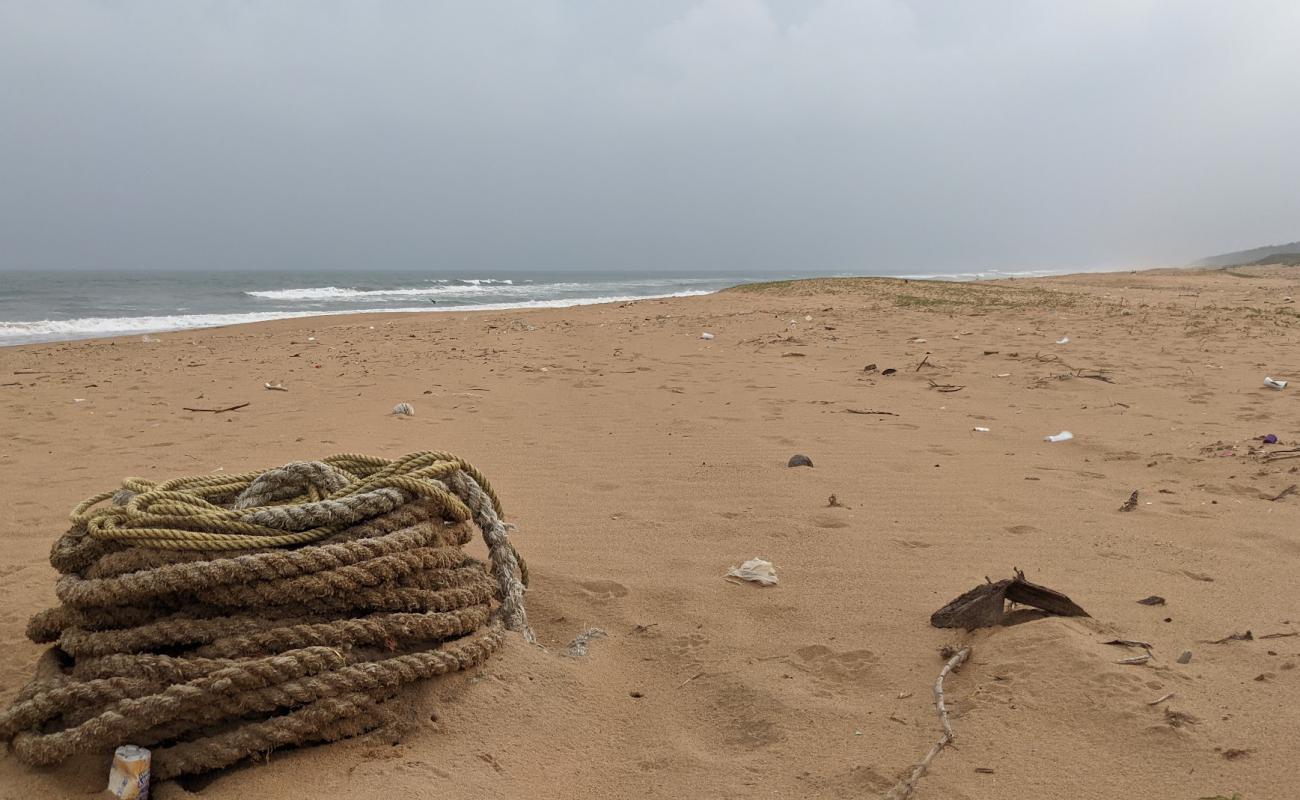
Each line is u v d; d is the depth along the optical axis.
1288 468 5.80
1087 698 2.88
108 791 2.53
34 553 4.61
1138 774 2.53
